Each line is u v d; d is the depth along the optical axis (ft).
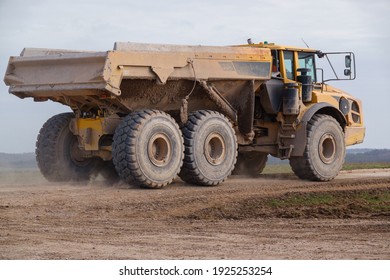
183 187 93.20
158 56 89.35
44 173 99.81
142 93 91.76
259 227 67.72
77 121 96.02
